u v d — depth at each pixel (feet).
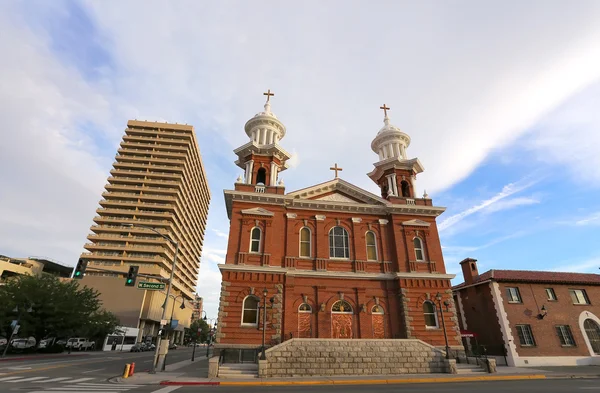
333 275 86.69
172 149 336.49
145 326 253.03
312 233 92.79
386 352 68.95
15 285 134.00
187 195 342.23
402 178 108.17
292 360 65.41
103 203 297.12
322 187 99.19
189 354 172.65
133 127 353.31
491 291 98.73
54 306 132.16
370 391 45.85
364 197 100.78
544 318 95.81
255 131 108.06
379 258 92.38
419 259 93.66
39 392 41.06
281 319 80.33
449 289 88.89
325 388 50.31
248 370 65.51
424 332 83.35
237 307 79.66
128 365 63.00
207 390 47.32
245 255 85.25
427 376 63.62
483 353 97.14
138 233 282.97
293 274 84.99
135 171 318.04
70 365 86.38
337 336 82.02
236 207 90.89
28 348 132.57
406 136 115.75
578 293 102.01
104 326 180.24
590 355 92.53
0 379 54.13
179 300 317.63
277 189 95.40
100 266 258.57
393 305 87.04
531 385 51.60
